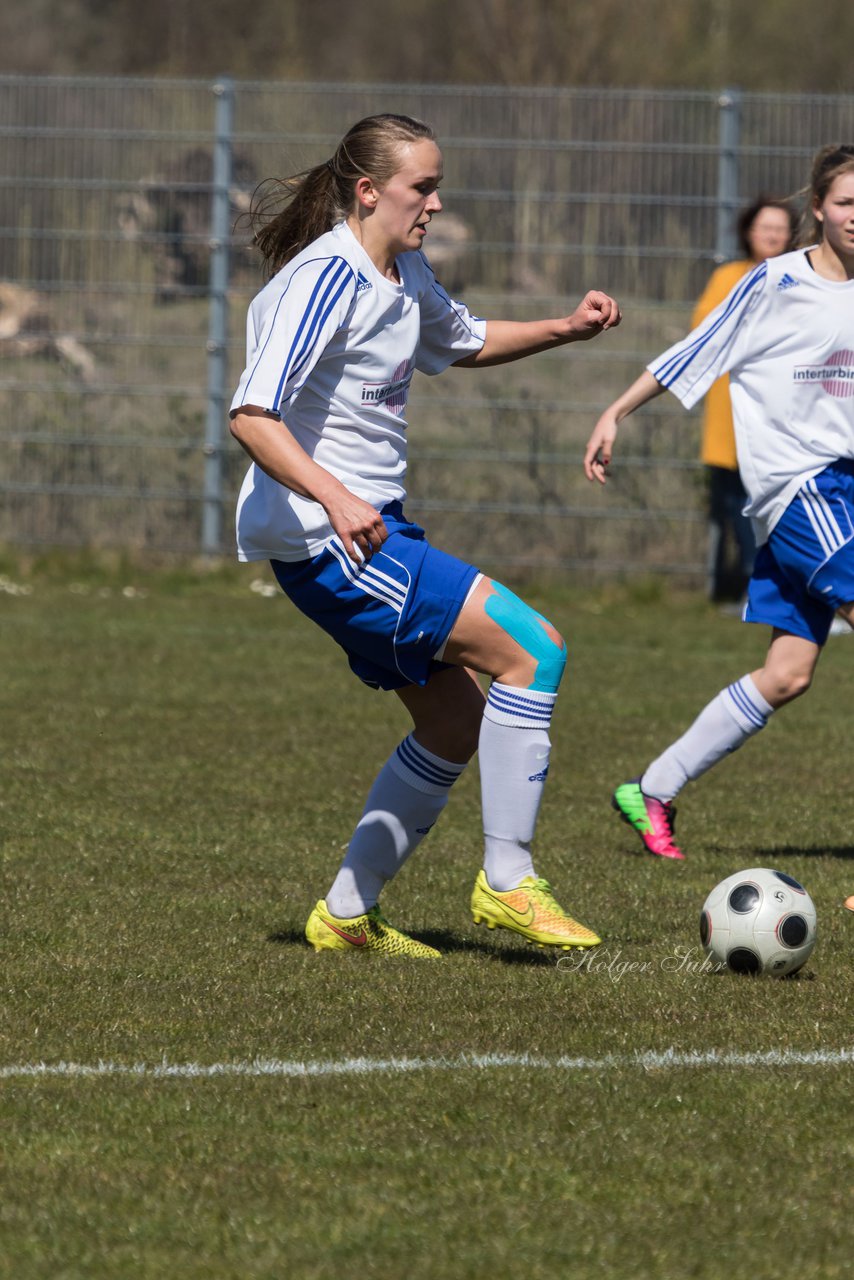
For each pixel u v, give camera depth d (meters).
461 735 17.59
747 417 22.16
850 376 21.67
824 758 29.81
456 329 18.11
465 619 16.69
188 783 26.55
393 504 17.11
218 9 118.62
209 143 51.16
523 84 92.44
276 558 16.77
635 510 49.12
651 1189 11.51
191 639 41.50
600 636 43.44
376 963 17.34
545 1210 11.17
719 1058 14.28
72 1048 14.41
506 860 17.19
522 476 49.66
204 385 50.97
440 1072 13.83
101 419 51.19
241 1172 11.75
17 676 35.75
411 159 16.52
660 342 49.38
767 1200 11.34
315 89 50.47
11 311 51.44
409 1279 10.21
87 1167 11.82
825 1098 13.27
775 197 39.31
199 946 17.83
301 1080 13.62
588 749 30.16
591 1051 14.46
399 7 113.25
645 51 92.75
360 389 16.66
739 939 16.91
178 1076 13.72
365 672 17.42
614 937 18.58
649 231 49.38
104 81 50.84
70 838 22.77
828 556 21.77
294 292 16.14
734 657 40.75
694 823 24.86
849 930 18.92
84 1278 10.23
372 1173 11.75
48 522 51.56
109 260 51.16
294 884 20.69
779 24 104.06
